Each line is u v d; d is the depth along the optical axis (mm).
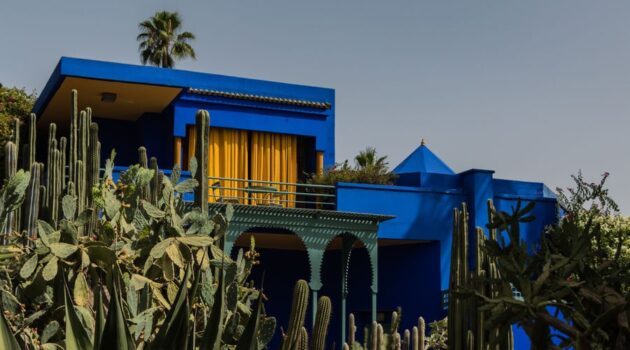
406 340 8031
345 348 8156
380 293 22547
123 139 23422
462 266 5203
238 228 18047
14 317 3129
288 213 18578
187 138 21391
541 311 1681
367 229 19531
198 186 4117
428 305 21062
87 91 20375
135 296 3145
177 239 3484
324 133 22516
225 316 3553
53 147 5867
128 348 2404
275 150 22172
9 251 3404
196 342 3330
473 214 20922
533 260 1788
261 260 23188
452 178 21578
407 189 20969
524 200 21484
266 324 3568
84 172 5508
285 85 22109
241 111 21578
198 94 20984
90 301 3465
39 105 22109
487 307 1741
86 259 3217
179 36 38656
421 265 21469
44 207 5633
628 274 1748
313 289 18719
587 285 1737
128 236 3559
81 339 2504
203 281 3469
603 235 17328
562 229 1886
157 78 20031
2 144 23266
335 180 21047
